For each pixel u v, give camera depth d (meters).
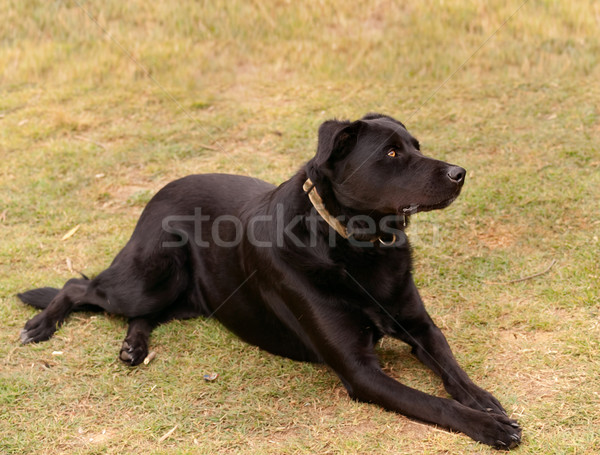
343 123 4.90
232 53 12.92
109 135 10.17
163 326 6.04
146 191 8.58
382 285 5.04
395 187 4.96
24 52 13.21
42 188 8.78
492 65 11.50
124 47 13.16
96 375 5.35
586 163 8.18
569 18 12.49
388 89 11.12
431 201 4.90
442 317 5.86
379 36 12.92
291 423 4.70
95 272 6.91
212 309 6.01
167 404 4.95
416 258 6.79
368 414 4.72
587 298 5.81
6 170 9.30
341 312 4.96
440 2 13.56
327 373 5.30
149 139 9.98
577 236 6.82
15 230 7.88
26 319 6.17
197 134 10.04
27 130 10.44
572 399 4.60
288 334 5.45
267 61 12.62
